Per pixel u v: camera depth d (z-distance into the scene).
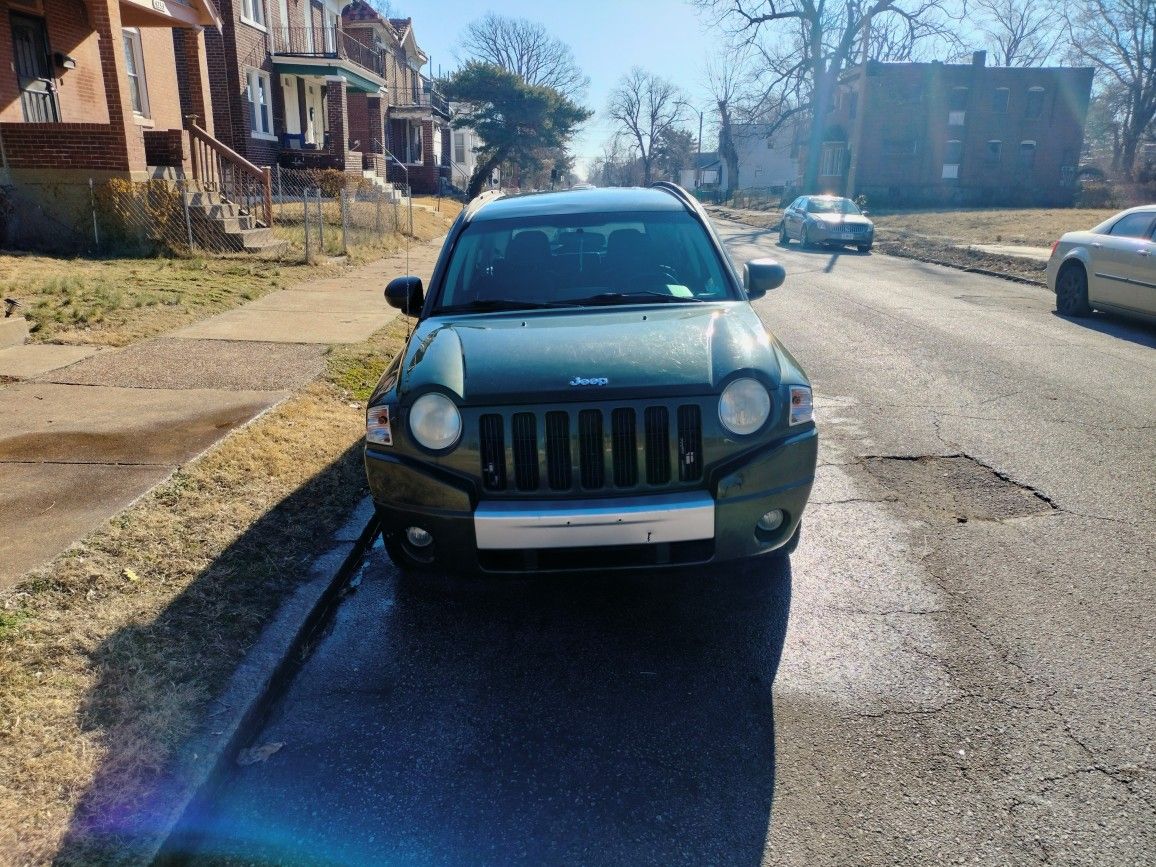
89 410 6.04
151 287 10.71
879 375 7.96
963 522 4.64
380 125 36.06
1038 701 3.04
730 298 4.35
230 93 24.02
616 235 4.67
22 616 3.31
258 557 3.96
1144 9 47.97
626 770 2.75
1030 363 8.38
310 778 2.71
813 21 42.66
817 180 52.81
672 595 3.91
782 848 2.41
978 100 45.28
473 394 3.30
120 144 13.11
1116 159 55.47
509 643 3.53
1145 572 4.01
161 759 2.61
